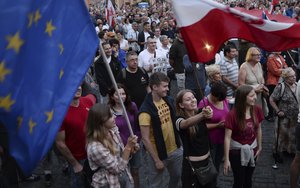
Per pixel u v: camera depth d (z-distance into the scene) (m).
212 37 3.96
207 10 3.91
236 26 4.02
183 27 3.89
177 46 8.57
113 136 4.05
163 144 4.57
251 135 4.74
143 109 4.56
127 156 3.88
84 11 2.92
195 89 7.77
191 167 4.36
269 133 7.88
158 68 8.43
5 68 2.31
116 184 3.87
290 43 4.11
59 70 2.66
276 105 6.42
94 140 3.80
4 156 4.25
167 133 4.62
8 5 2.30
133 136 3.87
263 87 6.58
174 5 3.89
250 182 4.92
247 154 4.70
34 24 2.46
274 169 6.33
